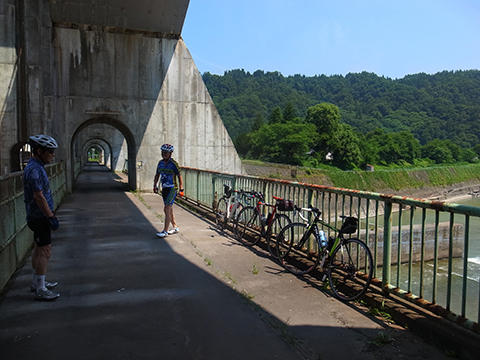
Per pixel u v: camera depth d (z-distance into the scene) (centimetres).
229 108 17000
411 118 18388
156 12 1521
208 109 1778
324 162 9619
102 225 881
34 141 397
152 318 374
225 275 515
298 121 10119
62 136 1542
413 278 1303
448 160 12431
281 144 8544
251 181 763
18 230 530
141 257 606
